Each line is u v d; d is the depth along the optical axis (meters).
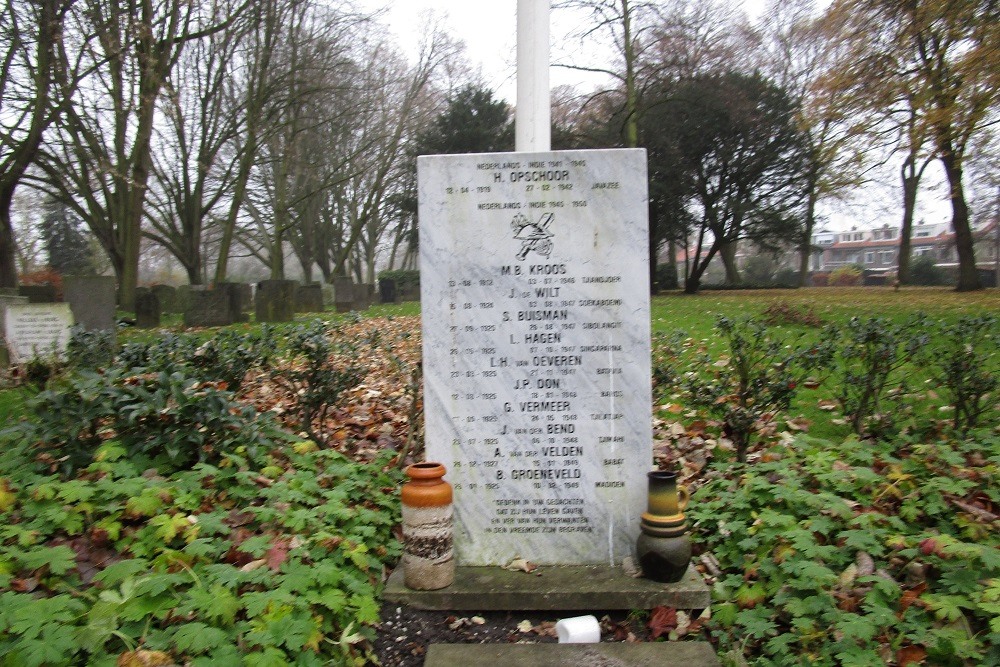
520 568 4.03
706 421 6.24
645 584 3.79
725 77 31.62
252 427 4.63
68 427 4.19
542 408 4.11
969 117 17.67
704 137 33.00
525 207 4.06
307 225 46.00
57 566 3.06
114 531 3.51
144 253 53.25
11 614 2.67
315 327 6.00
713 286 42.62
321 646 3.12
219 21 25.84
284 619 2.88
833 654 3.21
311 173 35.88
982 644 3.12
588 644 3.38
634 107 24.89
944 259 77.75
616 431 4.10
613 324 4.08
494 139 38.88
